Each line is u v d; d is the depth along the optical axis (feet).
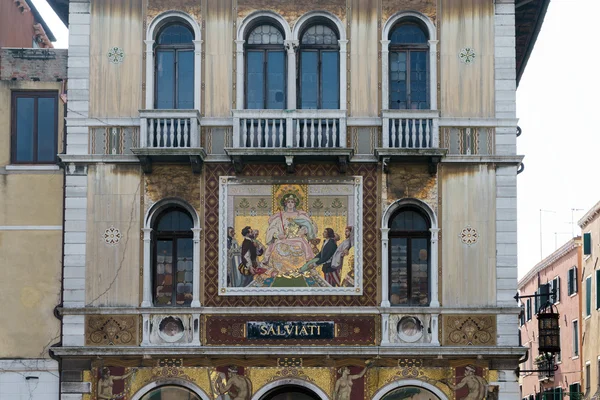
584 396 173.88
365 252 98.78
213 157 99.76
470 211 99.14
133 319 98.37
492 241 98.78
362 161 99.55
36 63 103.96
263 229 99.35
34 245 101.14
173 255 99.86
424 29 102.12
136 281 98.78
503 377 97.19
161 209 100.07
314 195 99.60
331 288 98.37
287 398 98.27
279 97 101.55
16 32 117.08
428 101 101.09
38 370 99.45
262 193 99.66
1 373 99.50
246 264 98.84
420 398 97.19
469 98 100.48
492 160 99.35
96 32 101.65
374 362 97.25
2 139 102.83
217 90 100.78
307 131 99.71
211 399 97.14
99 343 98.17
